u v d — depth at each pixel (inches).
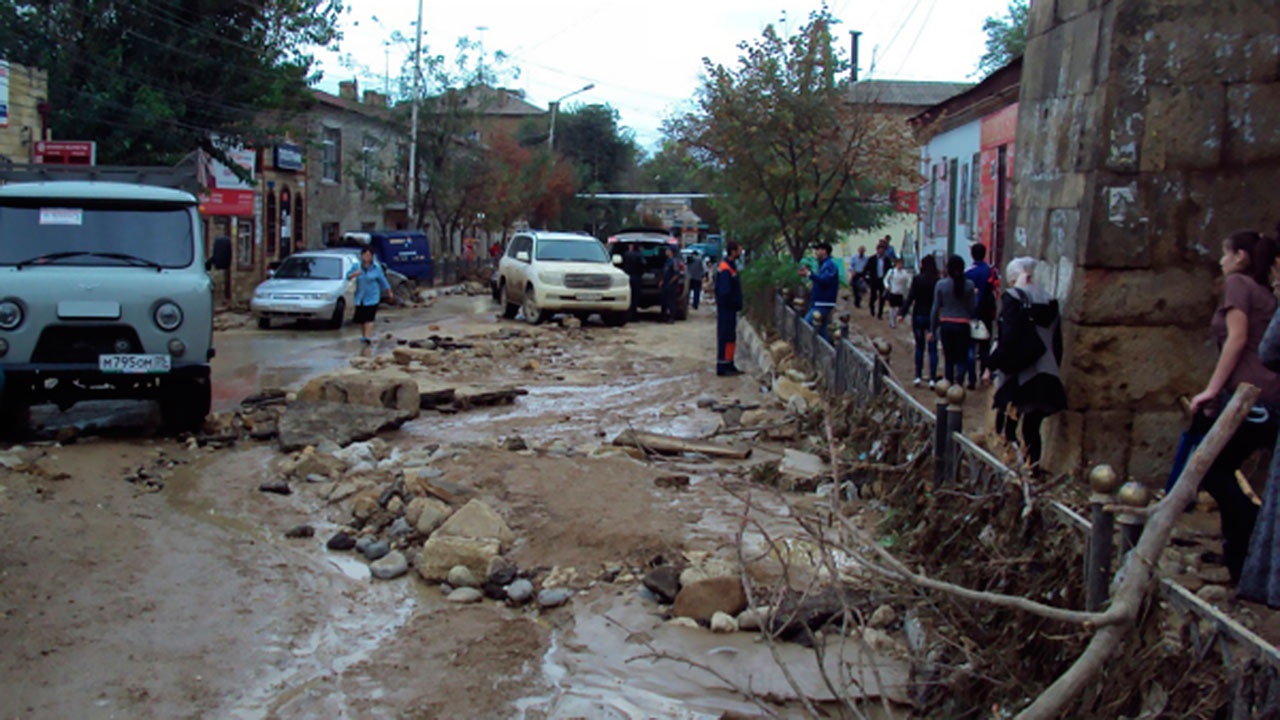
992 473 209.9
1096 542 153.3
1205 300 287.7
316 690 185.2
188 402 385.4
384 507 289.0
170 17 941.2
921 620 191.2
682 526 268.8
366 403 430.3
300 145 1441.9
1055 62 320.2
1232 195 285.1
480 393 485.7
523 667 195.9
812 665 193.5
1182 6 281.4
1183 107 283.7
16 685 181.0
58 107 866.8
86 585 228.1
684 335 863.7
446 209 1717.5
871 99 816.3
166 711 175.5
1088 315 289.0
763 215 775.7
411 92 1642.5
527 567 247.0
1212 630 127.8
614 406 493.0
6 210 380.8
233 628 211.2
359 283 720.3
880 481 294.5
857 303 987.3
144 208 392.2
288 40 1022.4
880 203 783.7
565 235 976.9
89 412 435.8
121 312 366.0
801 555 238.8
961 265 454.3
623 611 221.6
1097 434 290.5
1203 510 275.9
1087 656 119.1
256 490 313.4
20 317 356.5
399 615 223.5
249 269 1298.0
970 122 818.8
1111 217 286.8
